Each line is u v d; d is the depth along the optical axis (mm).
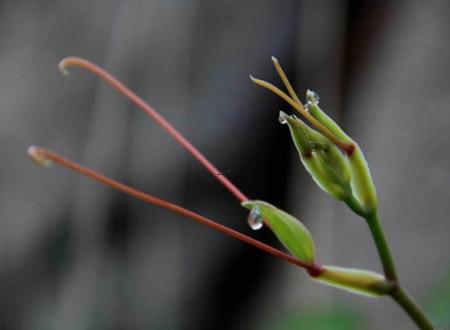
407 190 552
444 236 536
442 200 542
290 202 597
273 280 599
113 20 641
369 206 263
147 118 623
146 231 627
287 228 264
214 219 608
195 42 608
